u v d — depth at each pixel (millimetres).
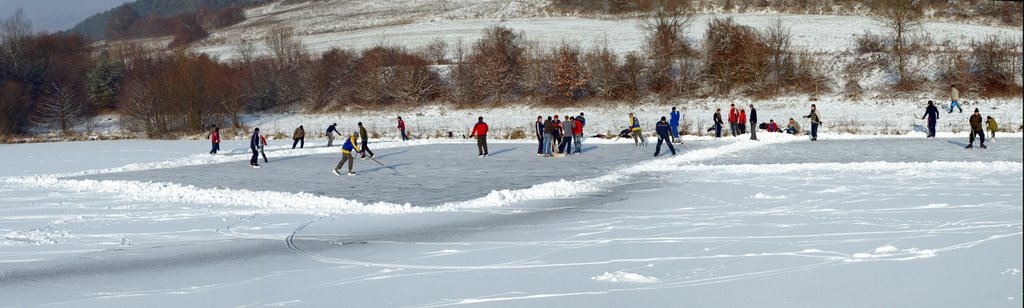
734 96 59844
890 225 13523
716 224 14344
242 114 69125
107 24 194000
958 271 9859
